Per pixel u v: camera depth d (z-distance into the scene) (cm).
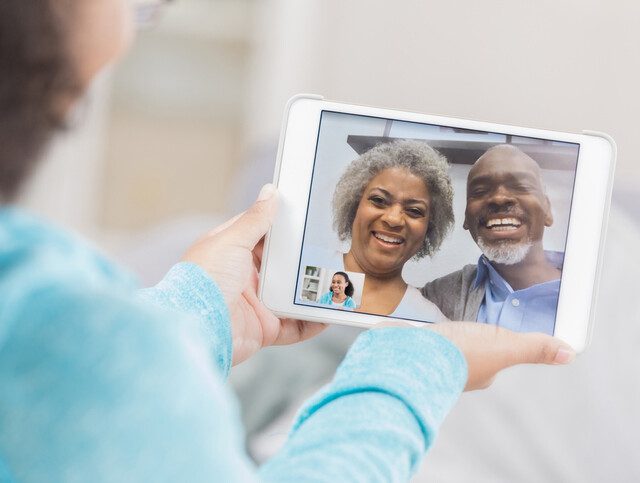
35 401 30
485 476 104
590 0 182
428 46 199
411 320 73
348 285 74
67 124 36
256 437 111
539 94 188
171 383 31
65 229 35
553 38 186
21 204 35
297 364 119
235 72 262
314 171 75
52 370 30
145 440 31
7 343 30
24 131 33
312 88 214
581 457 107
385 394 46
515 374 113
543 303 73
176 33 259
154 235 148
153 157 263
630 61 180
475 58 194
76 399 30
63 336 30
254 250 78
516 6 189
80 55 35
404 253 74
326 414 45
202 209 262
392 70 203
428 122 76
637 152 179
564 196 74
